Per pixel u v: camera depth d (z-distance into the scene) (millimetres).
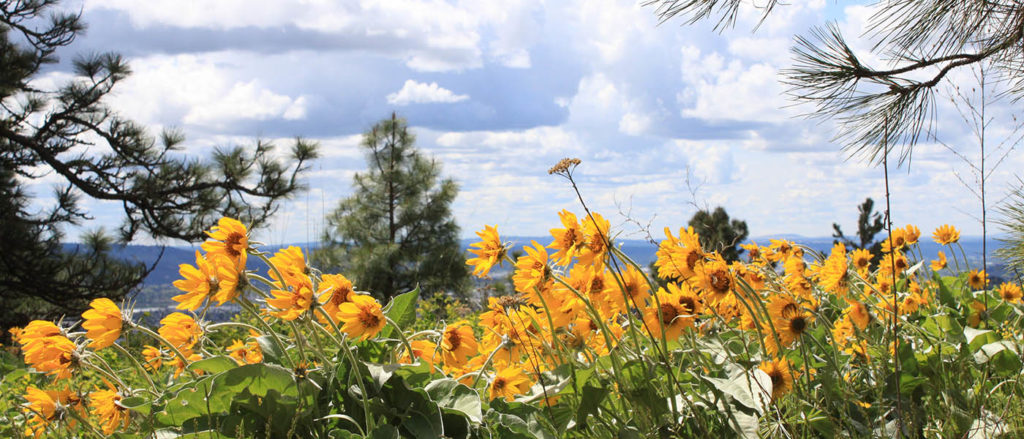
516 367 2352
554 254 2109
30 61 13406
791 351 2525
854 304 2855
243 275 1929
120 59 14461
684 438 2090
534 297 2303
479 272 2203
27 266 12648
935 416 2312
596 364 2211
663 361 2131
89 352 2275
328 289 1966
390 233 17891
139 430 2117
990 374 2783
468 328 2371
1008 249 4434
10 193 12984
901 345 2523
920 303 3672
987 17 3250
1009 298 3777
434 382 2094
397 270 17281
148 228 14102
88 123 14062
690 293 2217
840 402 2346
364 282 16469
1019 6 3180
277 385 1957
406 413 1996
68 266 13211
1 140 13281
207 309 1900
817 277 3197
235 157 14453
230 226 1960
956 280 4383
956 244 4449
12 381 3418
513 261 2195
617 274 2082
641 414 2014
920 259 4117
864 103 3482
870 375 2564
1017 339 2904
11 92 12898
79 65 14008
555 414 2160
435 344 2350
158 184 14023
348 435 1885
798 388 2195
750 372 2156
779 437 2088
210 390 1964
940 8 3297
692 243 2178
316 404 1986
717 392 2092
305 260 2145
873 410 2355
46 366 2182
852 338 2773
